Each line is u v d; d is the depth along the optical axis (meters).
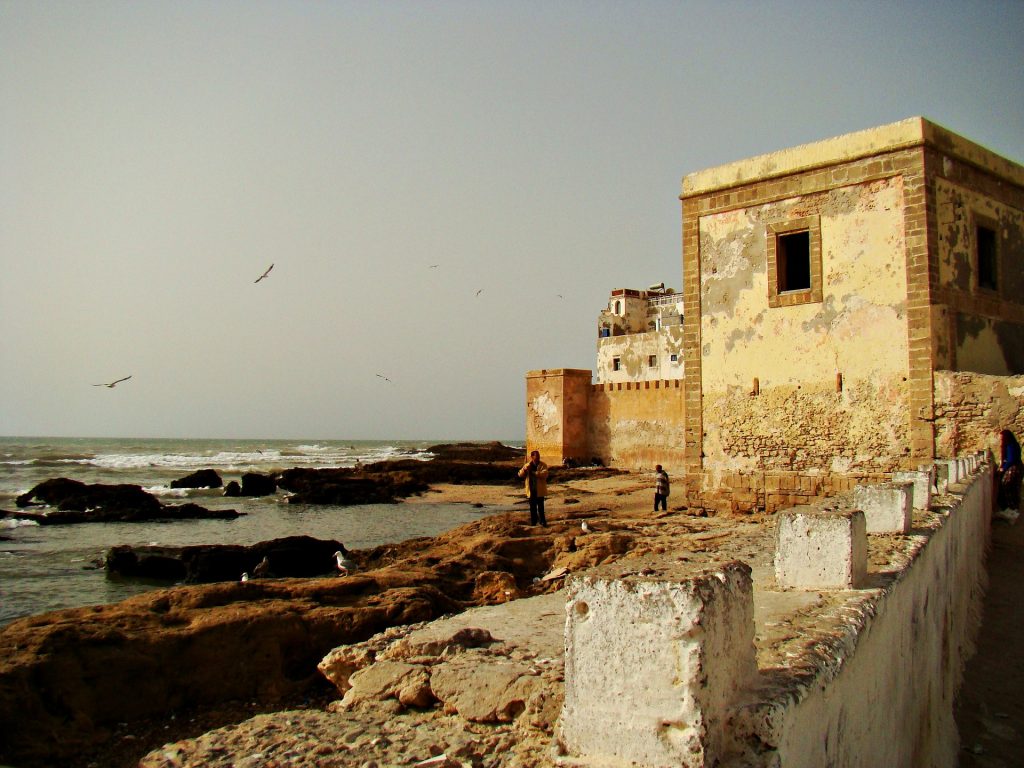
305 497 39.53
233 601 10.81
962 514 9.12
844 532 4.85
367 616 10.37
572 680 2.85
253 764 4.17
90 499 34.75
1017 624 9.44
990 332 18.14
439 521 31.53
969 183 17.89
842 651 3.61
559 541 15.72
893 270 16.86
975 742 6.77
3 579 18.95
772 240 18.78
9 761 7.71
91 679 8.66
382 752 4.34
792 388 18.30
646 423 46.44
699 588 2.69
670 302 68.62
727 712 2.78
